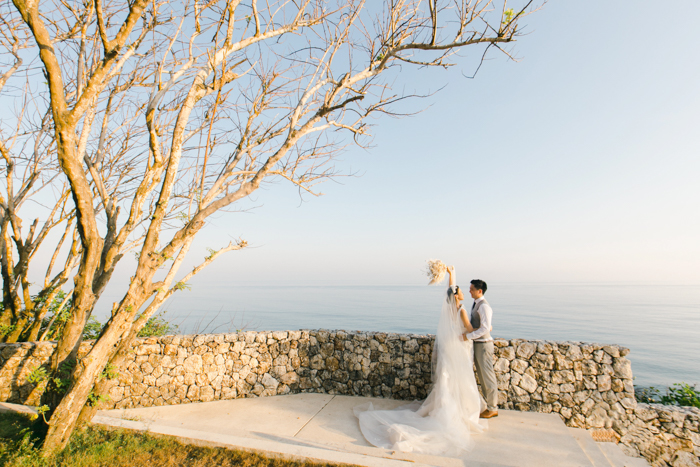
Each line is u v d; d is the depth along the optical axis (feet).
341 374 18.90
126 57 15.40
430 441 12.26
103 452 10.84
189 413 16.24
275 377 19.10
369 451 11.72
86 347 17.71
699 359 105.29
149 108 12.82
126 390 17.38
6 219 20.22
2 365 17.13
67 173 11.30
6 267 20.68
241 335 19.13
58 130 10.84
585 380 15.44
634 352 117.08
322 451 11.10
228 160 16.63
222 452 11.39
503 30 11.25
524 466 10.93
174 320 28.45
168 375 17.93
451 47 12.63
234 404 17.40
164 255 12.67
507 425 14.23
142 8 11.30
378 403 17.11
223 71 12.98
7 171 19.72
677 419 14.28
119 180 21.39
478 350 15.28
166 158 16.96
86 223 12.23
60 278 22.04
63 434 10.95
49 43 10.29
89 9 14.82
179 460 10.87
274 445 11.55
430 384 17.28
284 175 14.26
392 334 18.39
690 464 13.78
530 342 16.31
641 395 21.07
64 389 12.16
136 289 12.28
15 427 12.99
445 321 15.16
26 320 21.24
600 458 12.50
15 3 9.53
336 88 14.38
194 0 13.06
